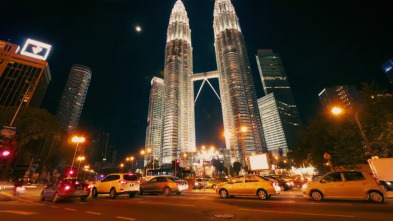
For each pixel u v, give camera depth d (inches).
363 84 863.7
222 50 7283.5
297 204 383.6
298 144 1423.5
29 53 4062.5
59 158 2500.0
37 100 4352.9
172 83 7007.9
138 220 269.4
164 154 6053.2
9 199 519.8
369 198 393.1
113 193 544.1
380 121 775.1
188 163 5329.7
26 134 1675.7
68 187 478.0
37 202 475.2
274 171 4072.3
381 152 804.6
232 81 6353.3
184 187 627.5
